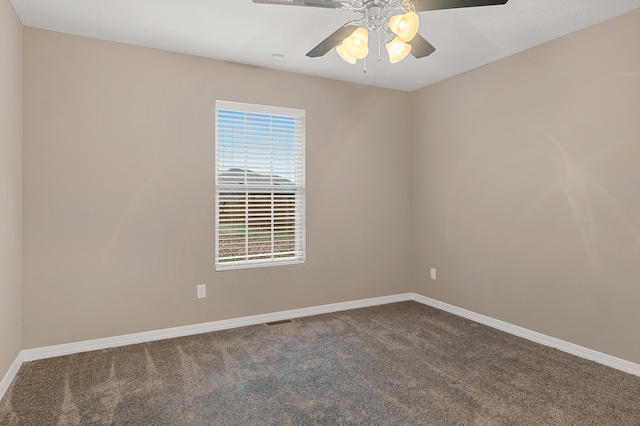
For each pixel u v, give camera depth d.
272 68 3.65
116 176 3.03
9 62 2.41
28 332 2.76
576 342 2.87
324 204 3.96
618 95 2.61
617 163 2.62
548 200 3.06
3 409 2.11
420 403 2.17
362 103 4.16
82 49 2.91
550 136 3.03
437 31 2.86
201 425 1.96
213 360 2.77
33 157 2.76
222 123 3.49
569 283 2.92
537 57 3.12
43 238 2.80
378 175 4.27
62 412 2.08
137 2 2.43
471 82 3.71
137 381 2.44
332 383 2.42
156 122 3.17
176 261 3.26
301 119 3.86
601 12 2.57
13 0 2.39
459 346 3.04
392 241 4.37
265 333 3.35
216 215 3.47
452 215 3.95
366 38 2.04
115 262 3.04
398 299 4.42
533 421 2.00
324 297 3.97
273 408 2.12
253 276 3.60
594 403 2.18
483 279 3.62
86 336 2.94
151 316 3.17
